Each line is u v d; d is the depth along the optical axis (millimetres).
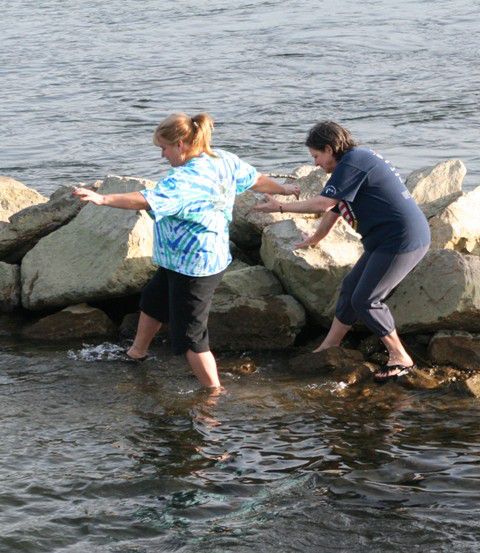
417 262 8070
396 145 18406
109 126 20375
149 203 7250
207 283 7773
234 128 19984
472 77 24172
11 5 39562
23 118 21172
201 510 6297
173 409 7785
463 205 9406
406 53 27484
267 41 30047
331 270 8867
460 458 6941
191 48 29438
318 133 7922
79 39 31734
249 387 8195
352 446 7164
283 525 6121
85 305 9523
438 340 8500
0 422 7520
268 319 8945
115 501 6410
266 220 9633
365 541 5953
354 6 35938
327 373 8414
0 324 9617
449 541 5926
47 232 9992
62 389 8164
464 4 35156
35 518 6172
